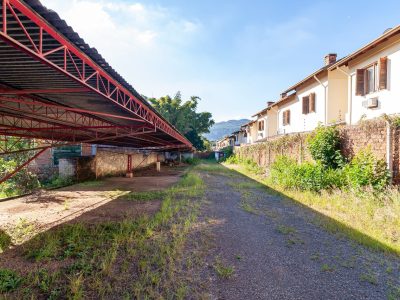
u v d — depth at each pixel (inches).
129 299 142.3
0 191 602.9
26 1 118.8
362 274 173.2
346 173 391.2
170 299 142.6
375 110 448.8
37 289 152.9
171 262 183.6
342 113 590.2
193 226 268.1
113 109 313.3
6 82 214.1
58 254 202.1
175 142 962.1
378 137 364.2
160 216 299.9
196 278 165.9
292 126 808.3
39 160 875.4
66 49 147.7
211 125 2422.5
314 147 478.6
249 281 164.6
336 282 164.1
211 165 1381.6
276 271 178.1
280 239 237.6
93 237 237.3
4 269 174.7
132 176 818.2
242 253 206.4
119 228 261.7
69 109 232.4
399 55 400.8
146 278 162.7
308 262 191.8
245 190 506.9
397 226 254.4
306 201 378.3
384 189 331.3
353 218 286.5
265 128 1133.7
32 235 243.8
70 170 679.1
